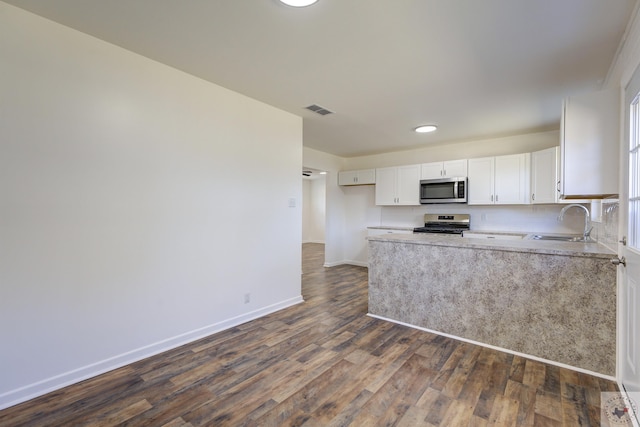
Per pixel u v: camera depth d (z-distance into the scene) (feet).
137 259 7.87
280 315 11.18
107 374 7.21
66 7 6.02
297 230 12.54
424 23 6.29
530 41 6.89
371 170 19.52
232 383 6.88
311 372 7.32
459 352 8.33
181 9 5.97
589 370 7.32
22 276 6.23
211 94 9.41
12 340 6.12
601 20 6.08
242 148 10.33
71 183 6.81
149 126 8.05
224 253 9.87
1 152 5.99
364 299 13.21
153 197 8.15
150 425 5.56
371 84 9.32
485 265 8.73
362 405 6.12
